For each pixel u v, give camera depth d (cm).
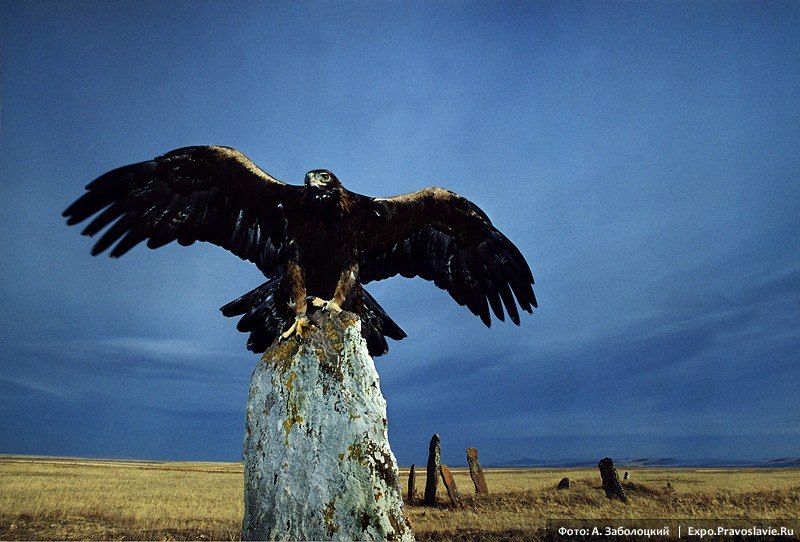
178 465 10112
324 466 563
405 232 779
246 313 725
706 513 1280
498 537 1127
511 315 830
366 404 587
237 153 697
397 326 739
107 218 689
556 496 1727
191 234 725
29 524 1348
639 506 1492
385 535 545
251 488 577
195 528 1347
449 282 823
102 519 1446
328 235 708
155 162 689
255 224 735
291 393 592
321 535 542
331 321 627
